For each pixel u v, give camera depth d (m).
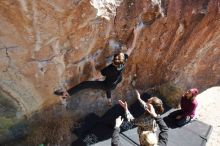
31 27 6.08
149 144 6.27
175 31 8.25
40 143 7.58
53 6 5.97
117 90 8.68
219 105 9.77
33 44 6.35
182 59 9.19
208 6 8.16
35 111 7.51
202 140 8.46
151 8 7.40
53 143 7.70
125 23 7.32
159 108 6.87
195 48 9.07
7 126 7.27
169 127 8.68
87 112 8.45
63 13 6.17
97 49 7.41
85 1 6.25
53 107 7.79
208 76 10.09
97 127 8.22
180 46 8.77
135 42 7.87
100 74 7.89
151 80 9.17
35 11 5.89
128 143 7.94
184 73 9.63
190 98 8.48
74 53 7.06
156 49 8.42
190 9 8.00
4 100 6.90
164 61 8.92
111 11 6.90
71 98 7.96
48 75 7.04
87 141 7.92
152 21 7.69
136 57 8.26
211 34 8.89
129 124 8.26
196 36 8.73
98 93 8.34
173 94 9.48
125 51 7.87
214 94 10.14
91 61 7.52
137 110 8.84
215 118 9.33
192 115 8.70
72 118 8.19
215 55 9.63
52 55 6.77
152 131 6.77
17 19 5.85
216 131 8.98
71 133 8.02
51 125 7.80
